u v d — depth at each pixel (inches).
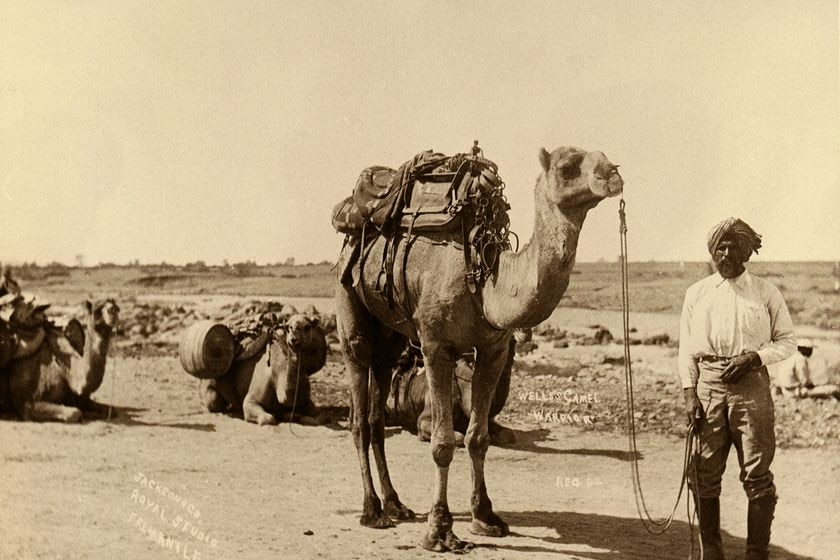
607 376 547.2
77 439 396.8
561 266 223.0
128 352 649.0
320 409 482.6
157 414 471.5
